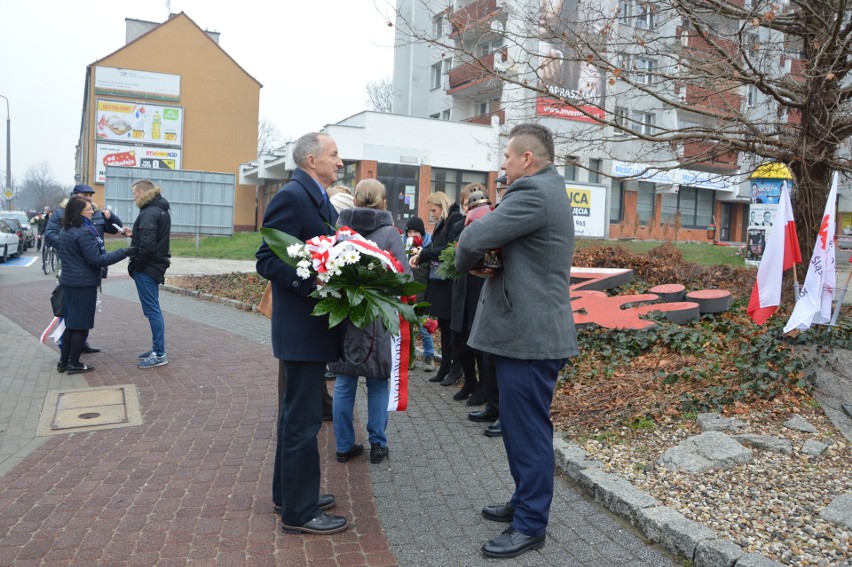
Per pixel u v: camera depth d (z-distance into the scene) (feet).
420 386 22.25
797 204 27.68
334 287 10.85
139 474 14.92
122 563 10.97
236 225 154.51
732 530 11.50
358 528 12.33
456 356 22.33
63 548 11.46
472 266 11.44
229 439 17.33
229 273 57.41
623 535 12.05
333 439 17.26
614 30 26.78
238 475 14.87
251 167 141.90
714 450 14.49
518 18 26.84
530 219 10.90
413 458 15.88
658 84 26.96
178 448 16.65
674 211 122.93
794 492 12.94
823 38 24.35
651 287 33.91
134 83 148.66
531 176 11.38
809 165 26.40
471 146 103.96
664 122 54.39
